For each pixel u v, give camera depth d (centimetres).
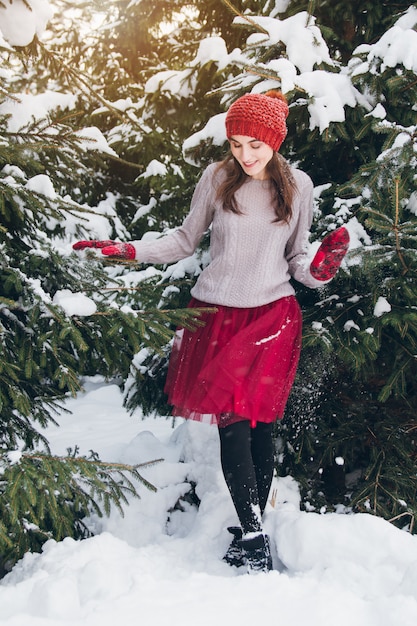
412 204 253
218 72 364
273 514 232
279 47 281
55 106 551
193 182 521
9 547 203
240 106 212
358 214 265
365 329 255
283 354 224
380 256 241
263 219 222
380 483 270
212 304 226
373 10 297
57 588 170
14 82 534
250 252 223
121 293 307
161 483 278
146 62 692
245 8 431
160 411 313
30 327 212
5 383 216
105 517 256
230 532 228
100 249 223
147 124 568
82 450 401
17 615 157
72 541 207
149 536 253
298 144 299
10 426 234
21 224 233
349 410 296
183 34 642
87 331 219
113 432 461
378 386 295
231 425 217
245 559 214
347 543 210
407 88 258
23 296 213
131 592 174
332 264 211
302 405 279
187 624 161
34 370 227
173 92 475
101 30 662
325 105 260
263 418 221
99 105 580
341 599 177
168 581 183
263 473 232
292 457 284
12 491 186
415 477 272
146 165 594
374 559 205
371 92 264
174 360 237
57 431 462
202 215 233
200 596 175
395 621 167
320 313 273
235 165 224
